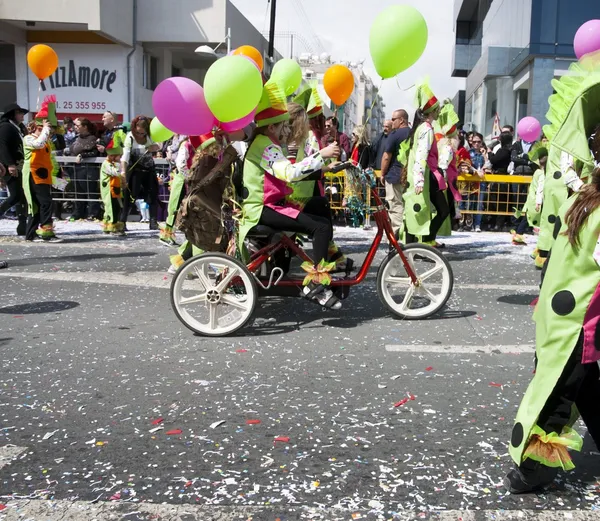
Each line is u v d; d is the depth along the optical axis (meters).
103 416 3.51
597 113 2.46
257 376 4.14
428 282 7.30
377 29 5.04
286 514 2.55
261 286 5.13
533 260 8.94
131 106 21.75
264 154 4.90
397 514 2.54
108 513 2.55
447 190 8.39
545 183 6.68
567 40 17.77
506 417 3.51
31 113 21.69
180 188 7.80
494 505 2.60
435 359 4.52
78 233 11.41
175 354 4.61
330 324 5.43
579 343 2.34
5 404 3.69
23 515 2.54
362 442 3.19
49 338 5.02
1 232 11.41
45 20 19.50
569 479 2.80
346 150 12.31
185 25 21.92
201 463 2.97
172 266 7.56
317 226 4.98
